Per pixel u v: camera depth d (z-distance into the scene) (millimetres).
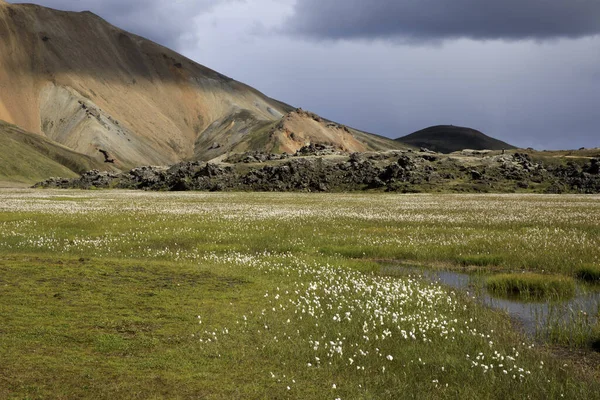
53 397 8719
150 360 10617
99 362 10367
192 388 9398
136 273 19375
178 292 16578
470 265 24141
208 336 12289
